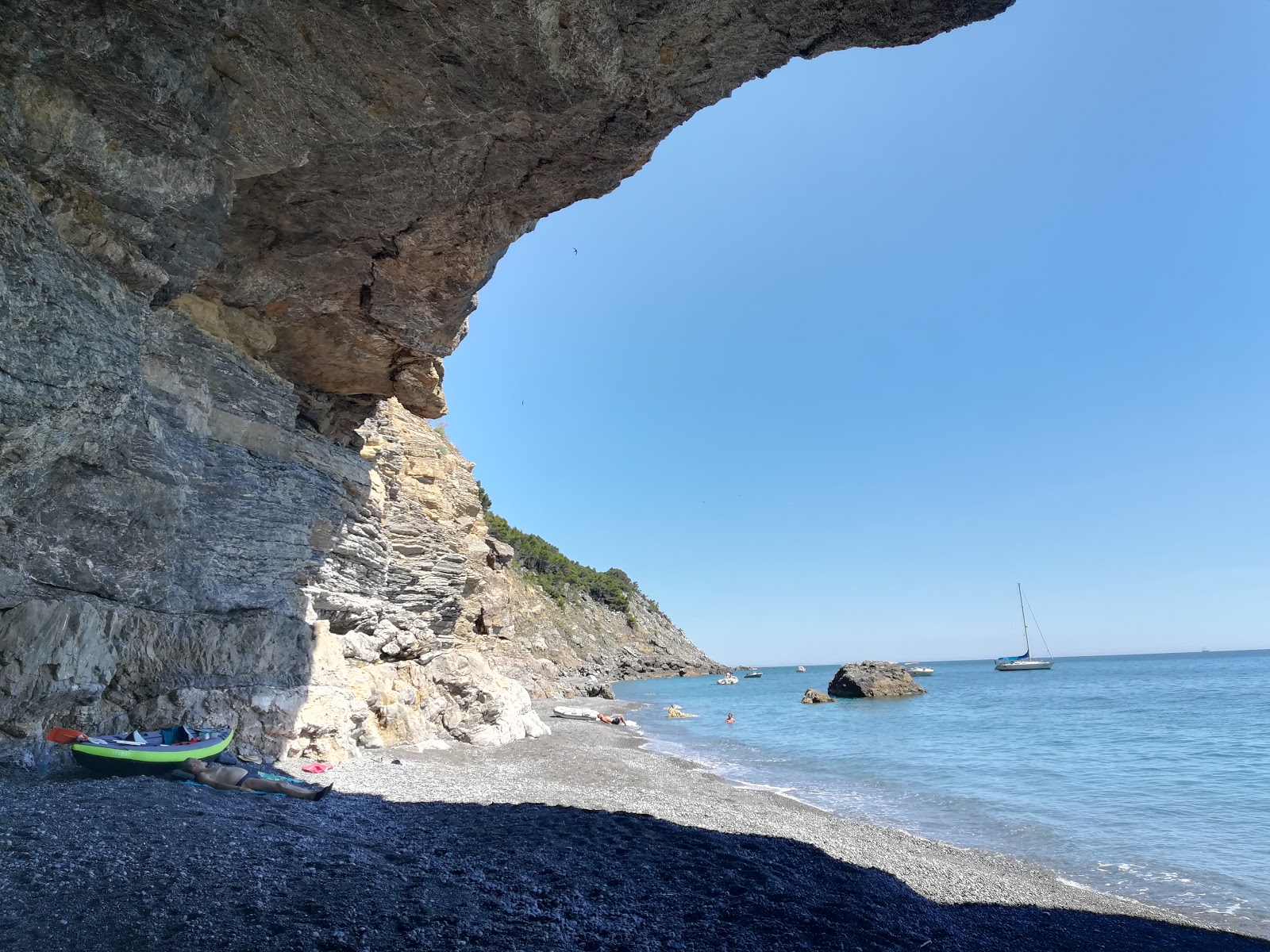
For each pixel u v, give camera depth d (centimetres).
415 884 733
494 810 1266
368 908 636
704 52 1029
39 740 964
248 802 991
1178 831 1583
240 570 1467
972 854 1375
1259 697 5775
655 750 2802
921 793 2030
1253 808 1827
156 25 874
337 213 1271
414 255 1384
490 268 1462
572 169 1215
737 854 1105
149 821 778
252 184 1195
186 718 1217
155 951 503
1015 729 3778
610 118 1104
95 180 977
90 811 780
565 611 11100
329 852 793
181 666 1259
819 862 1141
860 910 917
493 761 1914
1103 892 1180
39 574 1004
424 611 2472
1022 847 1449
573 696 5897
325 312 1546
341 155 1126
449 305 1519
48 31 842
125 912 555
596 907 772
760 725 4094
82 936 510
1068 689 7631
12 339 852
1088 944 914
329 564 1878
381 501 2227
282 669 1496
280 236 1325
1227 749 2888
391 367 1780
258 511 1521
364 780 1403
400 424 2781
